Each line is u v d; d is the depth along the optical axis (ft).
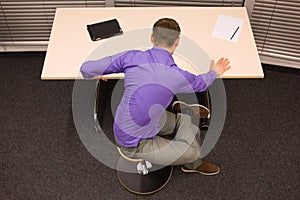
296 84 11.12
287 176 9.43
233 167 9.52
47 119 10.23
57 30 8.98
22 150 9.69
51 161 9.52
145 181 9.15
